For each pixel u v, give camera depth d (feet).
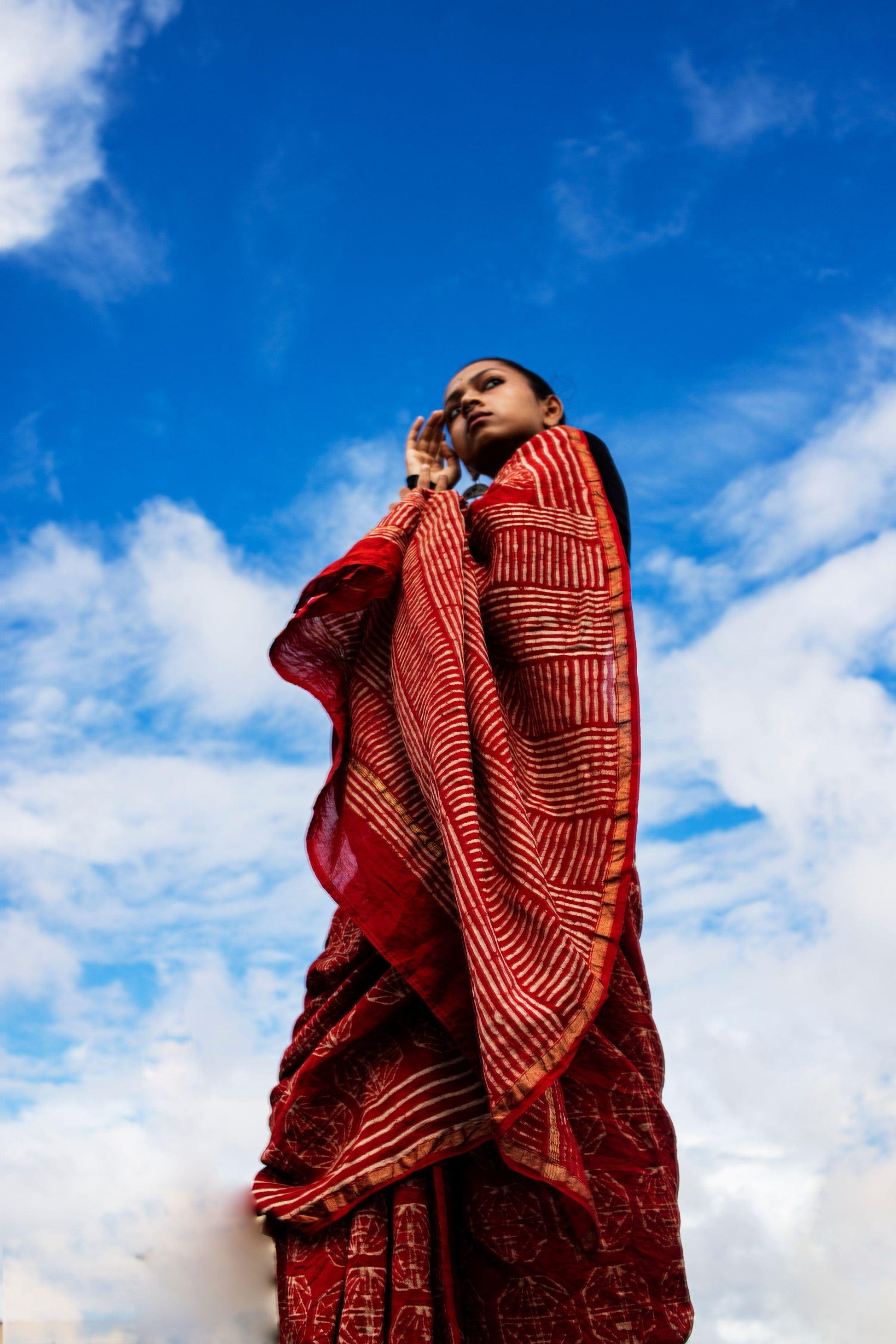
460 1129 8.74
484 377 13.94
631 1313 8.59
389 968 9.87
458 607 9.95
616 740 9.72
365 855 9.84
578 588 10.50
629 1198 8.93
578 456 11.44
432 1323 8.35
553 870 9.21
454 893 8.61
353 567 10.50
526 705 10.16
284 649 10.80
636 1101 9.40
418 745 9.54
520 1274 8.67
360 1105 9.38
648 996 10.50
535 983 8.19
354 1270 8.51
